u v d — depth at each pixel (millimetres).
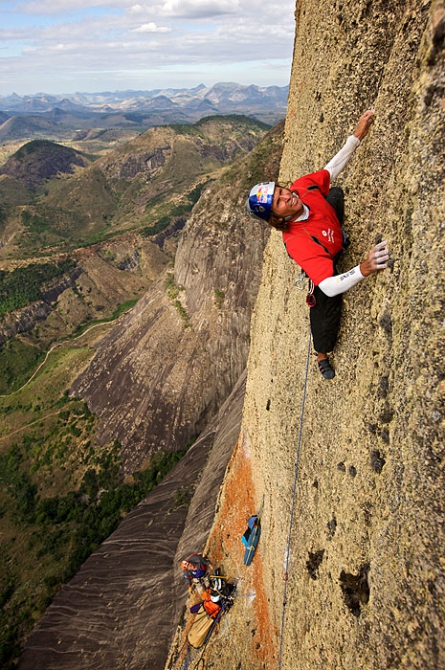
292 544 8250
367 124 5469
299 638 7055
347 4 6152
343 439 6008
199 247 60594
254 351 15484
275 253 12984
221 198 61188
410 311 4355
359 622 4938
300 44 9883
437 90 3994
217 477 31875
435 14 3824
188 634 13742
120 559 36625
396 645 4160
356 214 5695
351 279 4672
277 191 4793
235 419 36500
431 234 4094
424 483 4023
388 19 5402
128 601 31312
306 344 8492
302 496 7844
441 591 3719
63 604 36312
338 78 6633
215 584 12969
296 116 10180
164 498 40688
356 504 5410
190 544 28891
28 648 33625
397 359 4613
